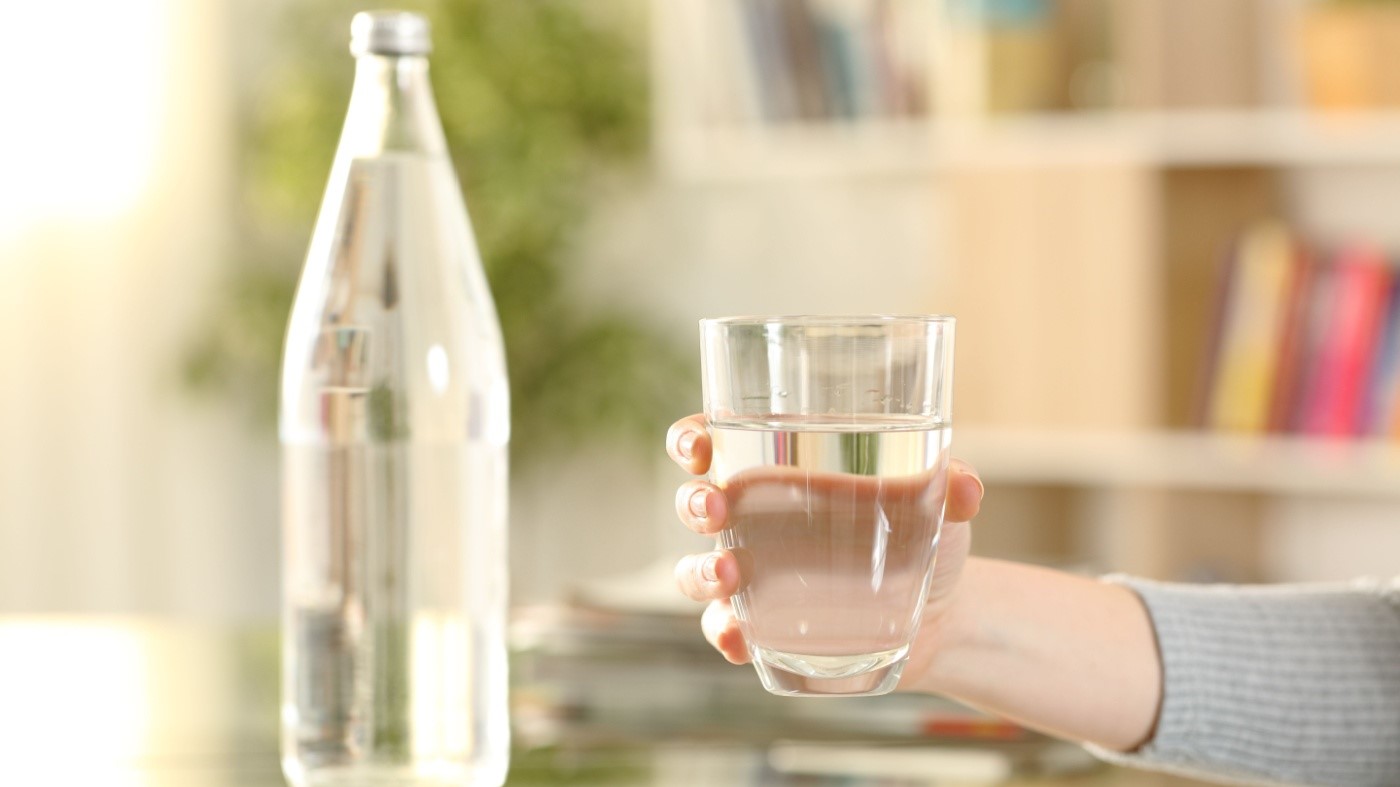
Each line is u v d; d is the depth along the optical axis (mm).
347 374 934
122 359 4008
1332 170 3215
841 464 698
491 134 3939
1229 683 1106
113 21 3961
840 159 3400
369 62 948
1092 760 1143
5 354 3828
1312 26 2977
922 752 1146
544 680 1313
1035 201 3176
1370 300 2906
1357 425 2920
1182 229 3213
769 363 703
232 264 4199
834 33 3385
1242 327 3006
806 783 1052
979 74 3258
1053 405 3176
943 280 3549
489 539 960
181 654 1531
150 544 4074
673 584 1472
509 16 4023
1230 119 3053
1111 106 3398
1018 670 1062
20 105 3814
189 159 4098
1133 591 1135
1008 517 3334
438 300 947
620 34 4180
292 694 945
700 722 1246
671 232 4109
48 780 1058
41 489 3900
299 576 943
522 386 4117
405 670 937
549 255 4094
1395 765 1136
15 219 3824
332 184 958
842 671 707
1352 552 3260
